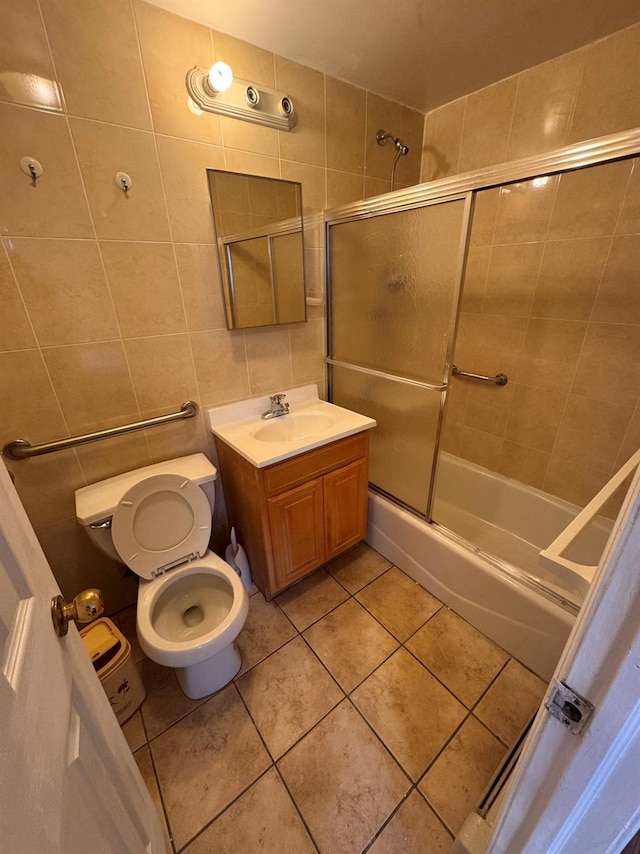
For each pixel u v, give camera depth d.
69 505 1.45
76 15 1.06
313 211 1.75
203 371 1.63
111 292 1.33
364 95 1.73
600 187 1.50
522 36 1.36
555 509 1.93
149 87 1.22
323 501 1.67
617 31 1.34
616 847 0.45
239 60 1.36
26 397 1.27
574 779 0.42
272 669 1.41
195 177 1.38
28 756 0.37
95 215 1.23
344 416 1.80
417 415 1.67
